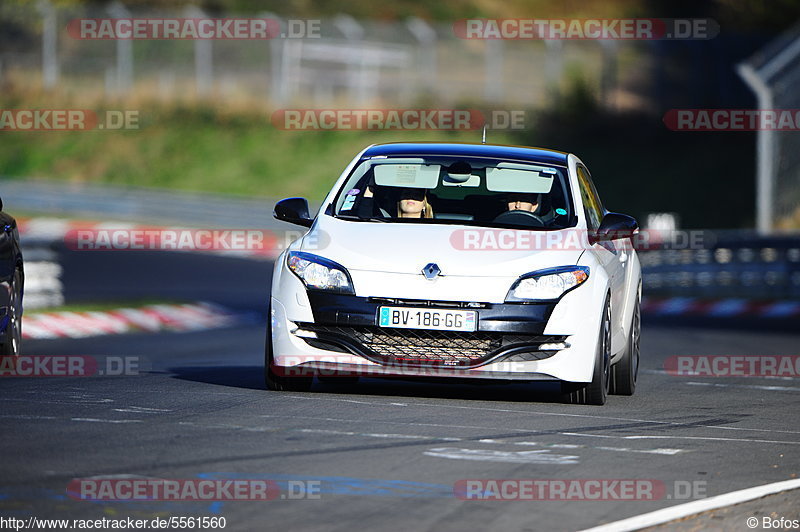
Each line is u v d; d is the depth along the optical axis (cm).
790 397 3681
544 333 2967
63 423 2548
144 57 17838
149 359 4566
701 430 2795
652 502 1967
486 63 17175
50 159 16900
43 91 17662
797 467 2350
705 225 15200
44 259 6694
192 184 16300
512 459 2284
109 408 2812
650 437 2638
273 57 17412
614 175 16012
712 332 6644
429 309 2945
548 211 3231
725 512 1922
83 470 2052
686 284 9588
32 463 2098
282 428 2541
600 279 3080
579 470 2208
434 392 3325
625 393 3531
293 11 19900
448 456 2284
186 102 17538
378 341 2970
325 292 2989
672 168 16212
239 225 13788
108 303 7050
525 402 3156
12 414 2673
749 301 8700
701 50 17025
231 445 2319
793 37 10875
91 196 14475
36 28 17788
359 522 1764
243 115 17312
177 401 2966
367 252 3023
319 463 2170
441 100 16875
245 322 7031
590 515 1861
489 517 1823
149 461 2142
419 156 3406
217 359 4644
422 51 17162
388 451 2309
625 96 16900
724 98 16812
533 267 3009
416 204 3225
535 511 1873
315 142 16875
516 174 3341
